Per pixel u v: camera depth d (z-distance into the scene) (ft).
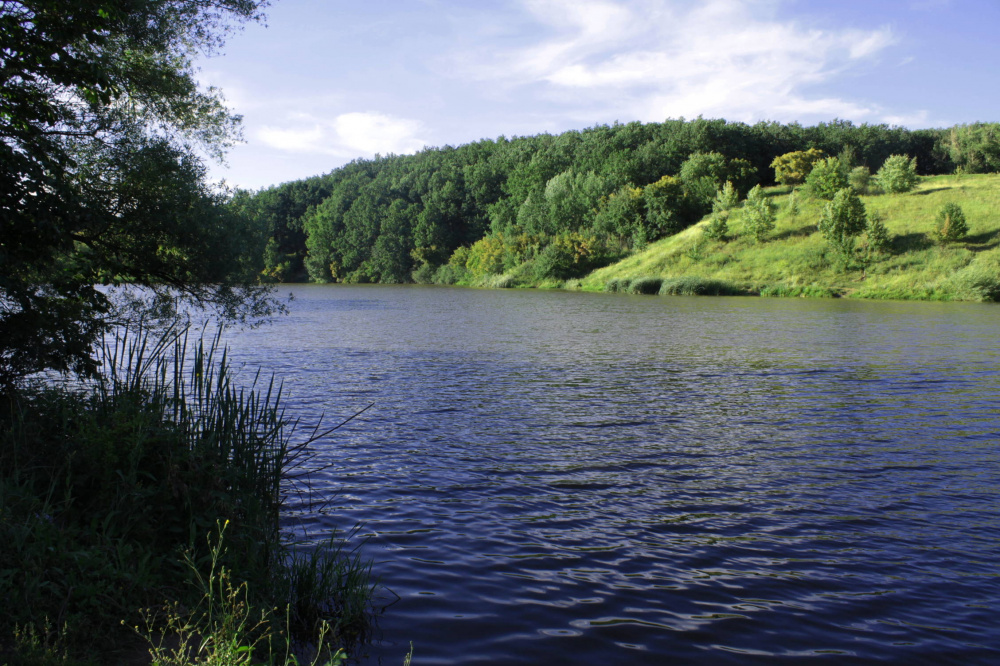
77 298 26.53
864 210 169.07
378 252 337.11
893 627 16.70
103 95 25.67
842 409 42.27
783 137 303.27
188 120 34.45
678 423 38.55
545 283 242.17
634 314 116.47
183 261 33.06
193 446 20.94
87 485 18.39
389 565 19.79
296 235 388.57
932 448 33.65
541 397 45.50
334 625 15.85
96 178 29.84
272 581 17.16
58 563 14.66
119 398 22.84
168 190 30.68
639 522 23.76
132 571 15.20
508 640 15.70
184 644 12.51
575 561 20.39
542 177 329.52
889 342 75.20
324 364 58.65
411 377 52.70
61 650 12.61
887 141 307.17
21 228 22.66
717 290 171.53
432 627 16.20
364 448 32.78
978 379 52.65
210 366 25.31
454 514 24.22
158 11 30.68
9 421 20.68
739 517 24.36
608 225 256.93
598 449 33.12
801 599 18.16
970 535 22.82
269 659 13.75
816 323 96.94
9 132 23.44
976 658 15.33
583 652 15.26
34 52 23.72
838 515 24.62
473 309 132.46
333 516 23.70
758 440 34.94
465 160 401.29
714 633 16.26
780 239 194.70
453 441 34.35
